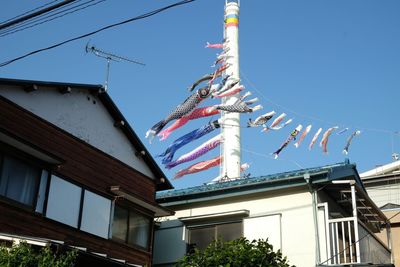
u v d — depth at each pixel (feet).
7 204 39.99
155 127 77.87
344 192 54.08
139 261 52.54
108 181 51.26
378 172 88.74
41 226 42.68
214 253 38.50
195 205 61.00
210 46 96.89
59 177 45.65
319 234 51.39
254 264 37.83
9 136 39.86
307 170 53.88
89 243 47.14
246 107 75.77
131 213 53.36
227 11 102.17
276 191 55.88
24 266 30.25
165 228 61.31
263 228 54.95
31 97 45.16
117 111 53.67
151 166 57.72
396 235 73.51
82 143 49.29
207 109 78.79
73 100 49.73
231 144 86.12
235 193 57.62
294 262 51.55
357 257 47.32
